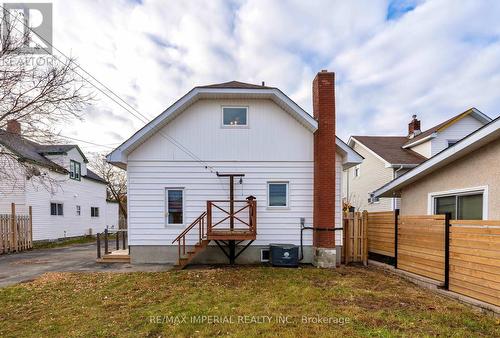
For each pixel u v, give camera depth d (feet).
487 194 21.66
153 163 31.53
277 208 31.68
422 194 29.01
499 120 19.57
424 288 21.21
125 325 14.82
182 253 31.17
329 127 29.96
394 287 21.52
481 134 20.84
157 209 31.32
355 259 31.04
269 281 23.04
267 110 32.22
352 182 70.13
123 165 32.35
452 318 15.43
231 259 30.63
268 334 13.51
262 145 31.96
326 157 29.76
